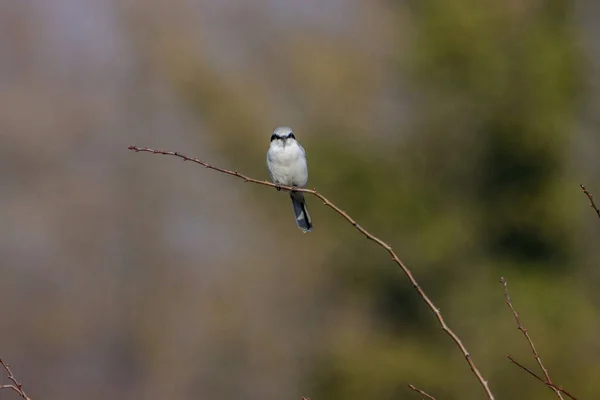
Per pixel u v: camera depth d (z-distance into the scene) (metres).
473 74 17.95
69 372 24.73
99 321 24.89
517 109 17.80
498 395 16.88
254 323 21.72
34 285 25.02
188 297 24.28
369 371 17.62
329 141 18.70
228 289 22.17
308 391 18.39
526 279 17.77
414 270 18.16
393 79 19.14
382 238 18.27
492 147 18.09
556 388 5.12
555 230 17.84
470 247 18.20
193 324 23.86
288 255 19.95
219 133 19.59
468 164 18.33
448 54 18.02
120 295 24.91
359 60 19.66
